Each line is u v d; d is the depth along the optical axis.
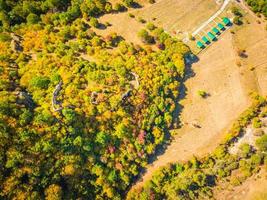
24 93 114.19
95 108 118.19
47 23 135.12
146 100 123.88
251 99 131.00
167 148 126.19
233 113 130.12
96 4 137.25
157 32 134.38
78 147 112.31
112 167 116.50
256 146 125.50
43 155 105.44
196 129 128.62
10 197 99.56
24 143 103.38
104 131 116.38
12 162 99.94
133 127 119.94
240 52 135.88
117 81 124.00
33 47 128.62
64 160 108.56
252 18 140.62
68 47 129.88
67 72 121.25
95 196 114.38
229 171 123.31
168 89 128.12
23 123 105.38
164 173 120.25
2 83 113.69
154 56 132.12
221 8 140.75
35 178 103.44
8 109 105.50
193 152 125.88
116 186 116.81
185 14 140.25
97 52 130.00
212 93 132.62
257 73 135.25
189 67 134.75
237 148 125.69
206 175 122.50
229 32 139.12
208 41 137.62
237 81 134.00
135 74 126.12
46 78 118.00
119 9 138.50
